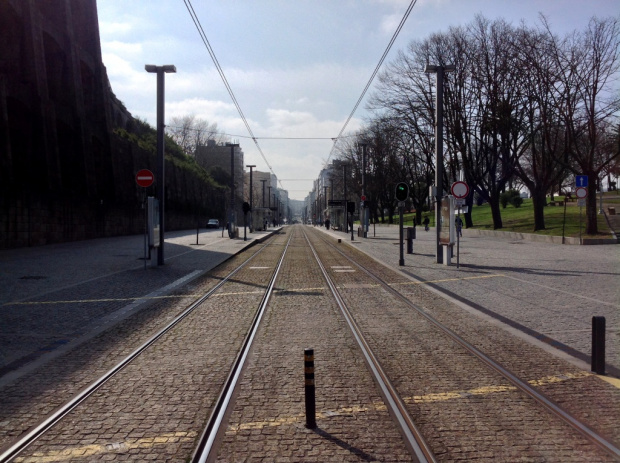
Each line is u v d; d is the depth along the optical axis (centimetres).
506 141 3897
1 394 570
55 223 3092
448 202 1900
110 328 905
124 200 4394
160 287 1408
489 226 4547
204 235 4859
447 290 1342
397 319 988
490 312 1039
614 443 446
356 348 770
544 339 816
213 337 842
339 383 605
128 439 453
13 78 2948
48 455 423
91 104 4066
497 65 3584
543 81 2995
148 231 1905
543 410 521
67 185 3562
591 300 1154
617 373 638
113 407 529
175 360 707
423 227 6212
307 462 410
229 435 459
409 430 470
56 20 3503
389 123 4372
